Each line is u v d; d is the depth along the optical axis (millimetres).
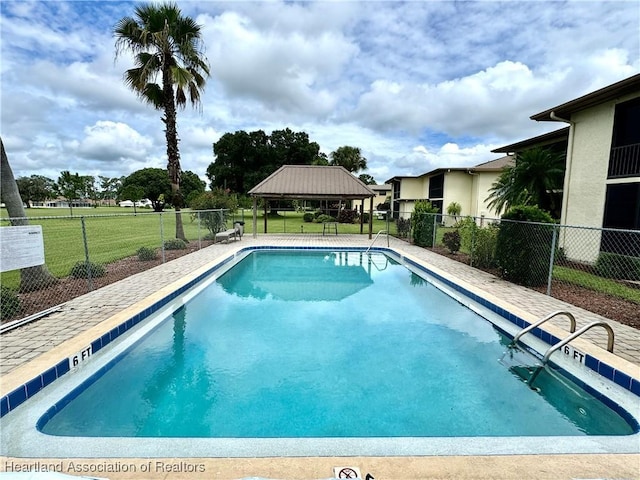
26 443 2521
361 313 6352
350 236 16922
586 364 3697
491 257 8523
